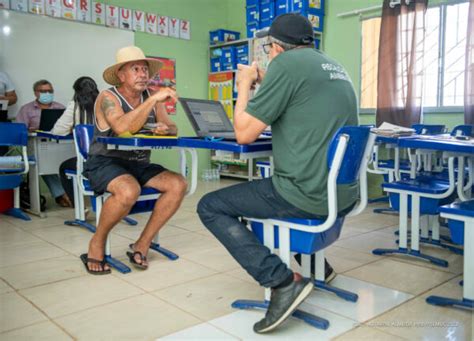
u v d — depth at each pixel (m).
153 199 2.56
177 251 2.77
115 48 5.52
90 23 5.28
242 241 1.63
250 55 5.75
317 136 1.53
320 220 1.61
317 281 2.08
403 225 2.62
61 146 3.95
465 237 1.83
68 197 4.05
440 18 4.38
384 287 2.13
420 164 3.54
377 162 3.86
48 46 4.97
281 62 1.53
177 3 6.12
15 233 3.26
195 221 3.64
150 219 2.45
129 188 2.26
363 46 4.95
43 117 3.95
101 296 2.04
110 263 2.45
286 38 1.63
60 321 1.77
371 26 4.85
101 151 2.42
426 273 2.34
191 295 2.04
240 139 1.57
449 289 2.10
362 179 1.73
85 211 3.86
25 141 3.62
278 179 1.60
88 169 2.44
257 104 1.52
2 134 3.50
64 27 5.08
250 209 1.64
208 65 6.54
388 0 4.47
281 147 1.58
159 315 1.83
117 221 2.34
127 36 5.63
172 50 6.10
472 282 1.84
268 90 1.51
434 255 2.68
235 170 6.31
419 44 4.32
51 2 4.96
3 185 3.61
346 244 2.92
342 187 1.60
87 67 5.30
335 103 1.54
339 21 5.16
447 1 4.31
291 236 1.67
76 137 2.76
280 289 1.59
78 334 1.65
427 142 1.88
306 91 1.51
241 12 6.54
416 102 4.39
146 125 2.39
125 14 5.59
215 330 1.68
